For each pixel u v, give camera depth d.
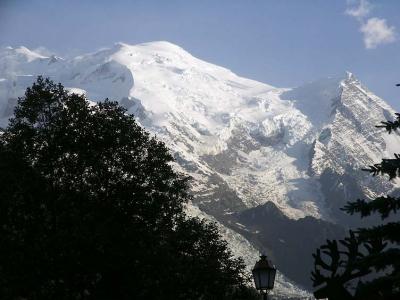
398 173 14.29
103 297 44.84
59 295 43.47
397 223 14.23
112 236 45.31
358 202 14.53
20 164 49.28
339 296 14.28
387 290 13.33
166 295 46.78
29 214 46.09
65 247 41.88
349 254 14.62
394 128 14.52
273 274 24.58
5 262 42.38
